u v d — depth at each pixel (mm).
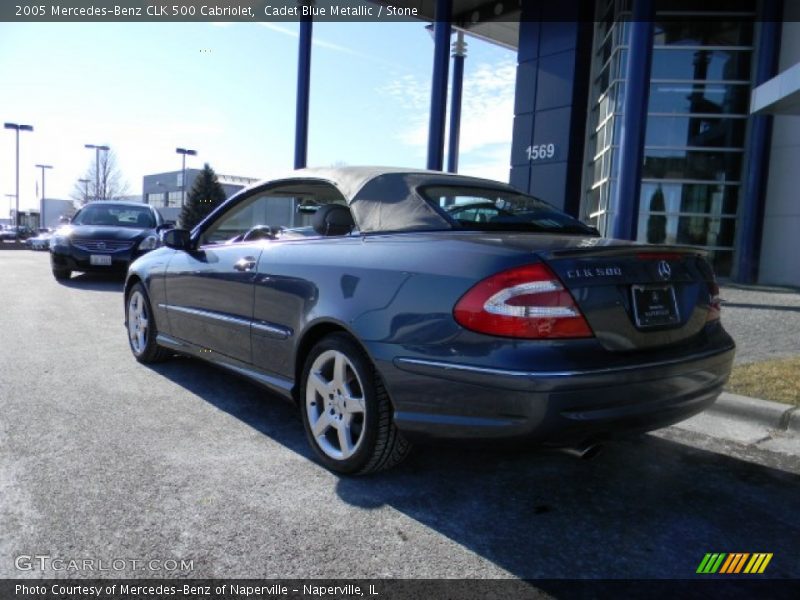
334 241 3408
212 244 4562
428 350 2699
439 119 14594
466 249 2768
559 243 2797
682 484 3242
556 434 2482
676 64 14203
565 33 15516
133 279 5648
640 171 9609
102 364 5438
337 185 3697
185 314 4633
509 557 2500
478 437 2619
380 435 2990
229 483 3086
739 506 3004
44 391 4566
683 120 14242
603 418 2523
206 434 3762
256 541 2553
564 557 2512
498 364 2488
